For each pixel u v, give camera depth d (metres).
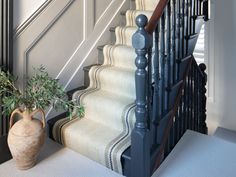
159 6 1.86
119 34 2.84
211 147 2.32
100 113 2.27
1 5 1.90
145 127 1.75
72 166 1.98
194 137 2.52
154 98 1.95
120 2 3.13
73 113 2.37
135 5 3.23
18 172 1.89
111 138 2.05
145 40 1.58
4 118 2.01
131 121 2.05
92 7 2.75
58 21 2.41
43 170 1.92
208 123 3.95
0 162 2.01
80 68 2.69
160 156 2.02
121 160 1.87
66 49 2.53
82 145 2.09
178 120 2.50
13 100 1.81
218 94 3.81
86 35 2.72
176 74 2.38
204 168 1.99
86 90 2.52
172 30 2.15
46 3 2.26
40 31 2.25
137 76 1.67
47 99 1.89
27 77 2.20
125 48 2.57
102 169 1.96
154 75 1.94
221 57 3.69
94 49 2.82
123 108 2.12
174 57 2.24
